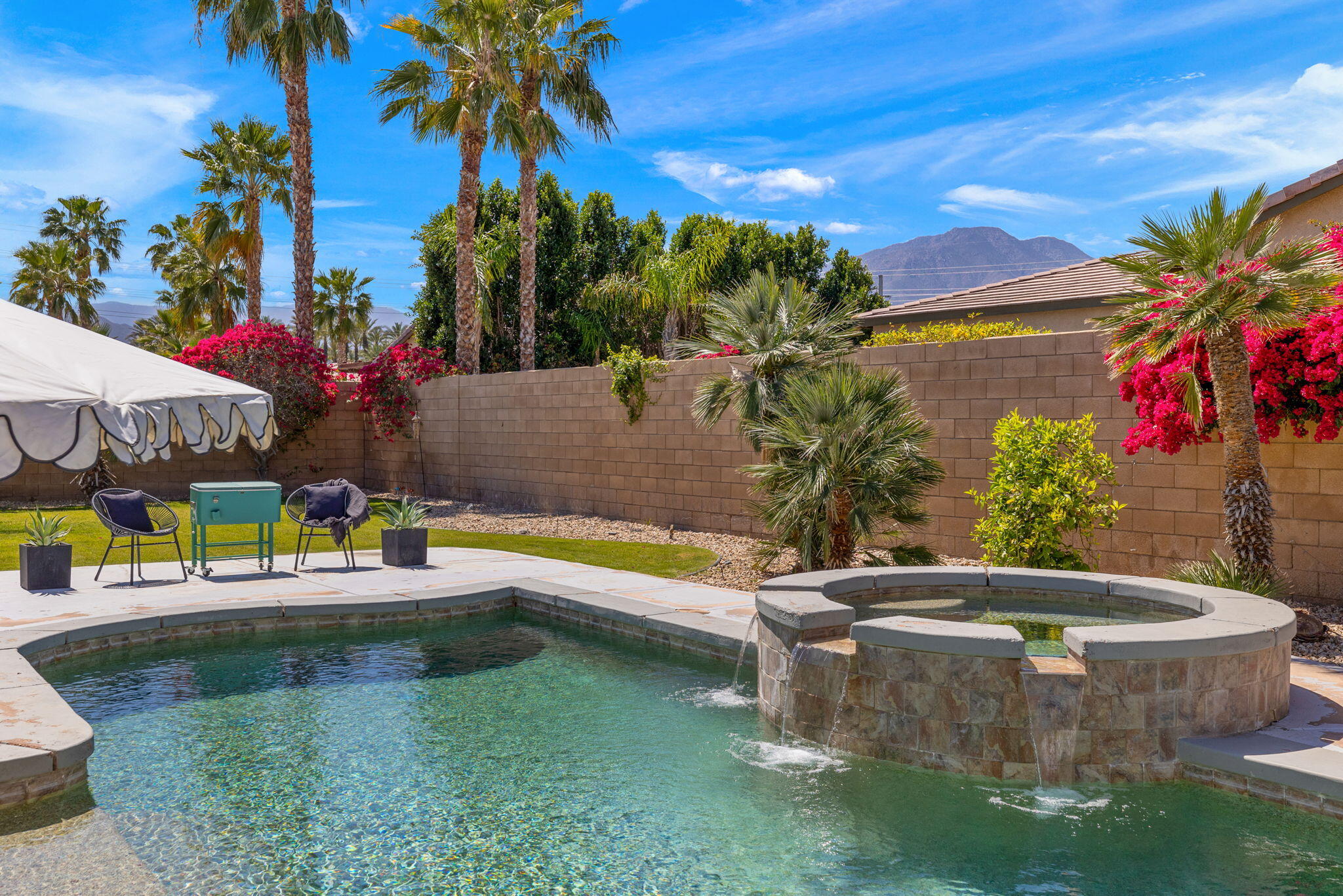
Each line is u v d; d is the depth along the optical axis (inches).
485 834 159.0
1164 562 343.3
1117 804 170.1
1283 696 197.0
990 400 397.4
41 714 187.8
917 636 187.0
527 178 806.5
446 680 258.8
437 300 1020.5
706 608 317.7
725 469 530.6
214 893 135.6
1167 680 180.1
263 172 1066.7
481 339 1011.3
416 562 424.2
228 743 205.5
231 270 1310.3
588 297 1058.1
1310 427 305.4
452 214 1073.5
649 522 584.7
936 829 160.6
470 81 773.9
